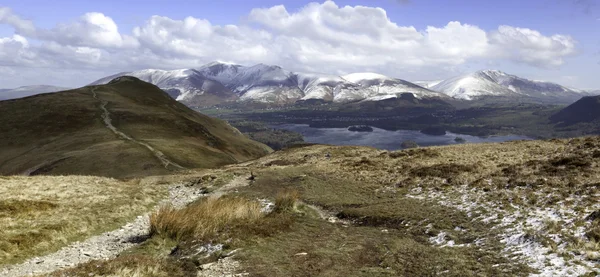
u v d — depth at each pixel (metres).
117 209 26.23
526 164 31.69
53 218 21.94
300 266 14.74
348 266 14.95
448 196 27.25
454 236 18.64
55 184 34.62
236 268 14.38
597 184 22.94
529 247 15.59
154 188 40.06
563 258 13.87
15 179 36.34
